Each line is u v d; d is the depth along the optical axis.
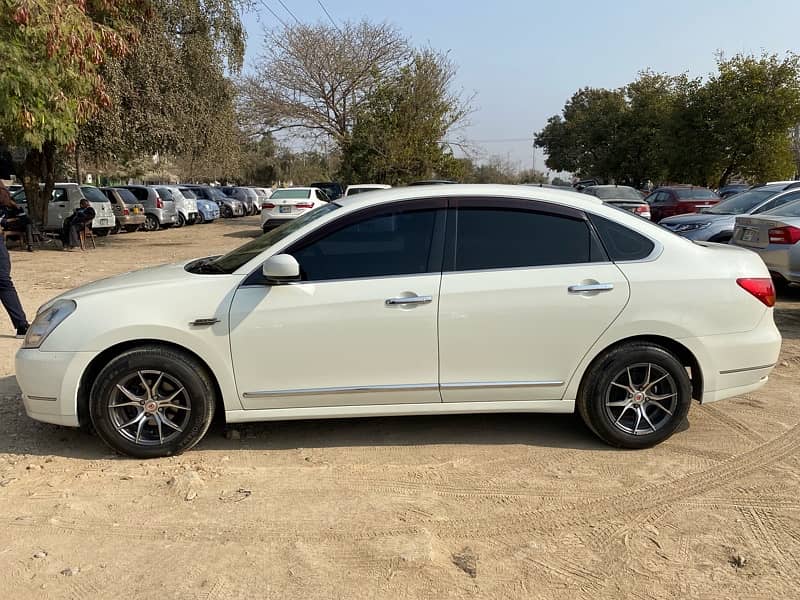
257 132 30.62
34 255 15.53
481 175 57.09
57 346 3.81
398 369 3.90
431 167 26.41
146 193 24.72
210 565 2.91
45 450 4.12
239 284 3.86
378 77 27.98
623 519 3.30
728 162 26.58
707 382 4.04
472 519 3.30
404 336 3.86
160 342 3.87
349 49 29.69
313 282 3.87
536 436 4.33
